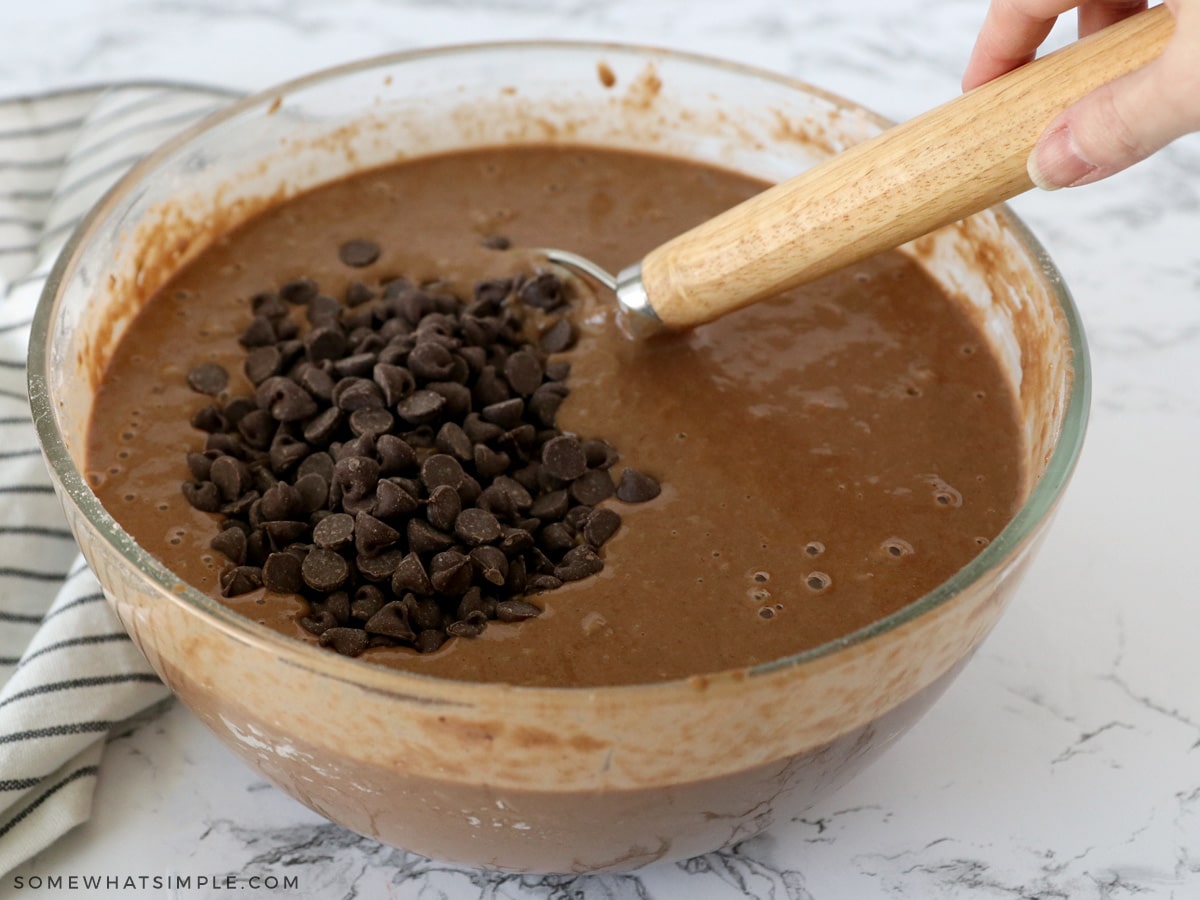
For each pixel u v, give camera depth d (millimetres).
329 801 417
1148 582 523
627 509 459
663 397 490
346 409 473
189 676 405
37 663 476
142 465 477
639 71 572
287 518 452
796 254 454
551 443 463
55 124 673
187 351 514
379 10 774
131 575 392
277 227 559
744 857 460
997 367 504
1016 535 395
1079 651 506
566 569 438
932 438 482
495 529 441
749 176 581
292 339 517
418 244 552
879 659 377
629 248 550
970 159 416
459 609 429
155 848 460
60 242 621
